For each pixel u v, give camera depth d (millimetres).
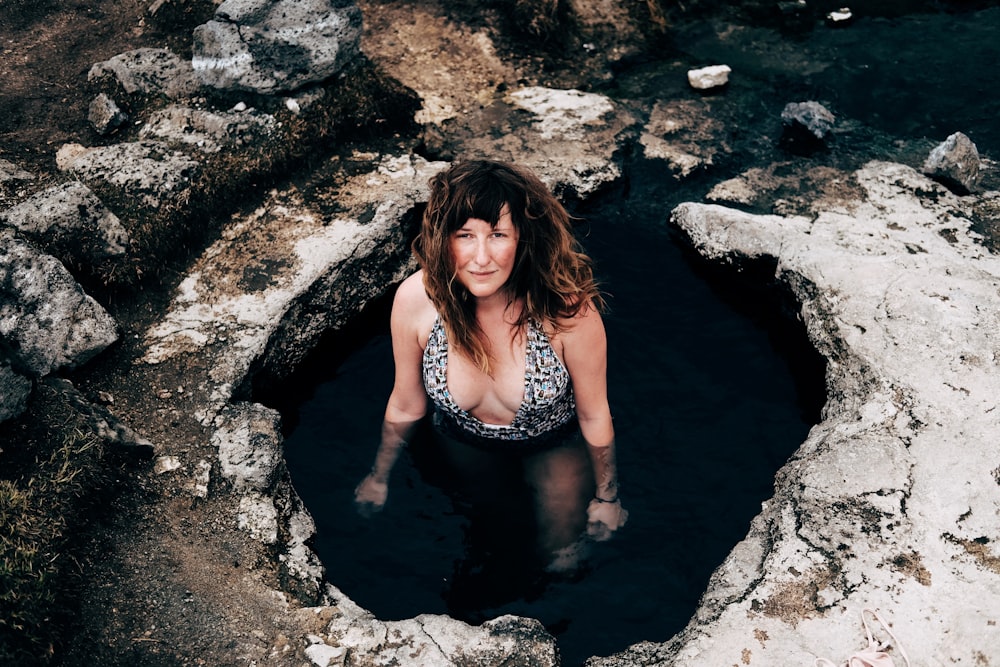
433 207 3020
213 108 4773
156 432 3596
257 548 3262
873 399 3549
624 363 4109
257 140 4648
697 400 3967
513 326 3262
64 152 4602
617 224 4766
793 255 4184
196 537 3283
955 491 3213
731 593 3068
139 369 3812
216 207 4410
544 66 5520
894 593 2977
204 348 3883
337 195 4562
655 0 5848
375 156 4809
